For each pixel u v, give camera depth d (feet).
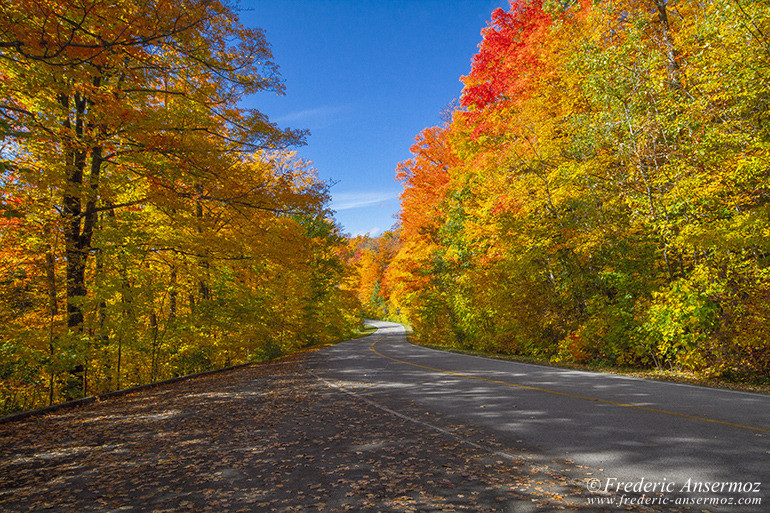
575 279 50.75
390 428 21.17
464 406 25.81
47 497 13.76
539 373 39.78
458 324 84.94
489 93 68.23
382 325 252.62
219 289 54.54
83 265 39.24
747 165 32.68
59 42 21.25
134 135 32.32
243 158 45.98
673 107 38.68
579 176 50.08
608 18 47.37
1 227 34.94
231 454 17.72
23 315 40.73
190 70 35.32
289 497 13.08
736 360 32.27
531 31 61.67
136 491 14.03
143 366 54.34
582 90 50.08
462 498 12.55
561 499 12.27
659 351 39.73
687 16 45.70
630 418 21.01
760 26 33.01
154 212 46.34
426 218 101.50
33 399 41.14
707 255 37.32
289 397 31.12
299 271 77.05
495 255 67.15
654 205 40.45
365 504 12.36
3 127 23.93
